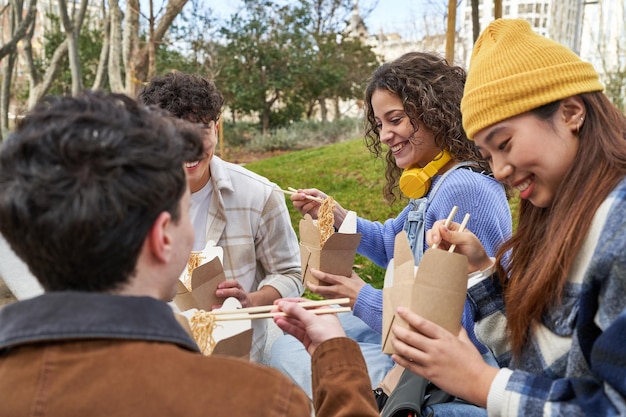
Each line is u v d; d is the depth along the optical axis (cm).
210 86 202
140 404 82
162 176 87
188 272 177
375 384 192
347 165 755
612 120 120
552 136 118
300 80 1553
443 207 188
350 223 197
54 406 82
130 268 89
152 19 814
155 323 88
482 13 1399
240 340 142
